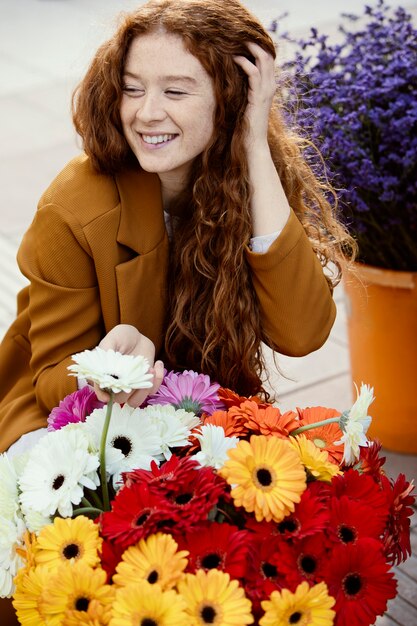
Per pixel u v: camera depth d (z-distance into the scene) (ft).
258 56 5.59
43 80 19.19
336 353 10.73
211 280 6.05
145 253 5.88
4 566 4.66
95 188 5.85
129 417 4.89
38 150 16.07
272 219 5.80
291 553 4.22
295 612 4.09
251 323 5.99
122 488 4.40
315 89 7.68
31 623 4.27
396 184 7.55
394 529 4.66
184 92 5.46
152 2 5.49
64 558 4.28
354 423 4.80
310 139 7.32
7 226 13.61
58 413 5.25
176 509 4.18
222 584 4.00
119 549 4.22
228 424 4.91
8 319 11.39
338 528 4.42
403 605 7.32
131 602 3.95
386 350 8.48
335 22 21.94
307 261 5.85
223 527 4.19
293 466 4.34
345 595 4.29
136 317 5.95
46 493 4.54
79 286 5.89
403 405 8.70
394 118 7.84
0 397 6.64
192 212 6.06
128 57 5.47
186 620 3.94
